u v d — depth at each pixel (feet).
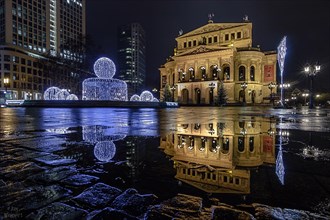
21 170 9.26
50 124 28.60
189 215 5.52
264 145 14.71
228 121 33.09
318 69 112.98
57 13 372.58
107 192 6.98
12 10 289.94
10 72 254.47
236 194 6.73
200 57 210.79
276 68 216.95
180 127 24.85
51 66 274.36
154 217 5.46
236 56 203.51
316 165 9.89
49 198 6.62
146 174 8.77
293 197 6.52
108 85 117.80
